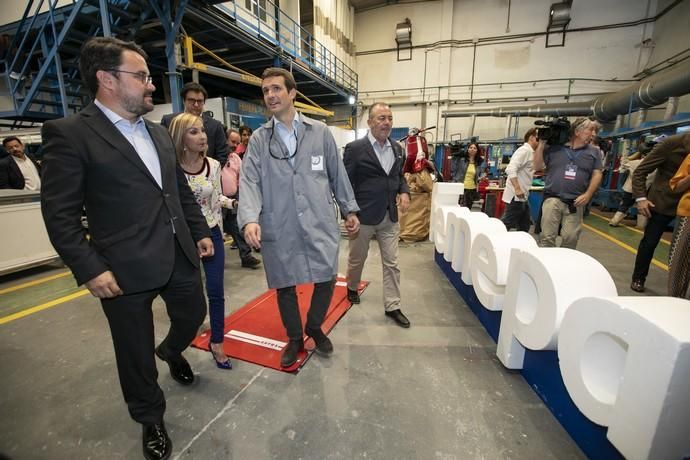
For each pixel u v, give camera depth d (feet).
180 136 5.18
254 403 4.96
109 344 6.63
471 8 32.76
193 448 4.18
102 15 11.57
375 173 6.93
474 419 4.62
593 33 30.19
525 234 6.47
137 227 3.61
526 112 30.71
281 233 5.24
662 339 2.78
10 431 4.48
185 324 4.61
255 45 17.98
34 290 9.45
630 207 19.26
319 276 5.39
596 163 7.78
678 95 19.62
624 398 3.17
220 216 5.74
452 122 35.06
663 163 8.00
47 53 13.93
